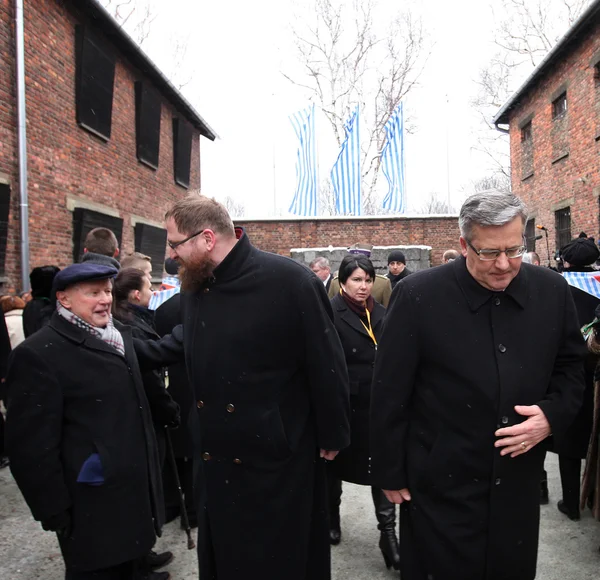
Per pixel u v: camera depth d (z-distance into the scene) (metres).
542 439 1.93
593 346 3.30
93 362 2.43
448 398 1.98
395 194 15.88
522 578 2.00
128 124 11.80
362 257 3.58
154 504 2.58
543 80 13.52
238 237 2.34
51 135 8.64
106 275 2.46
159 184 13.89
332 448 2.32
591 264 4.20
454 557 1.97
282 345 2.20
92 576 2.40
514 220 1.80
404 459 2.10
